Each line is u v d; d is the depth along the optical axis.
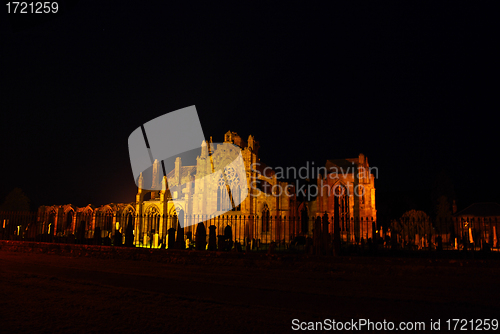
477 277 18.92
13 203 81.75
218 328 10.85
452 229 46.75
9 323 11.13
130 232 35.59
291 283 18.11
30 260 27.03
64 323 11.22
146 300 14.29
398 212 99.19
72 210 68.00
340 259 21.55
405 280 18.53
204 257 24.69
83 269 22.81
